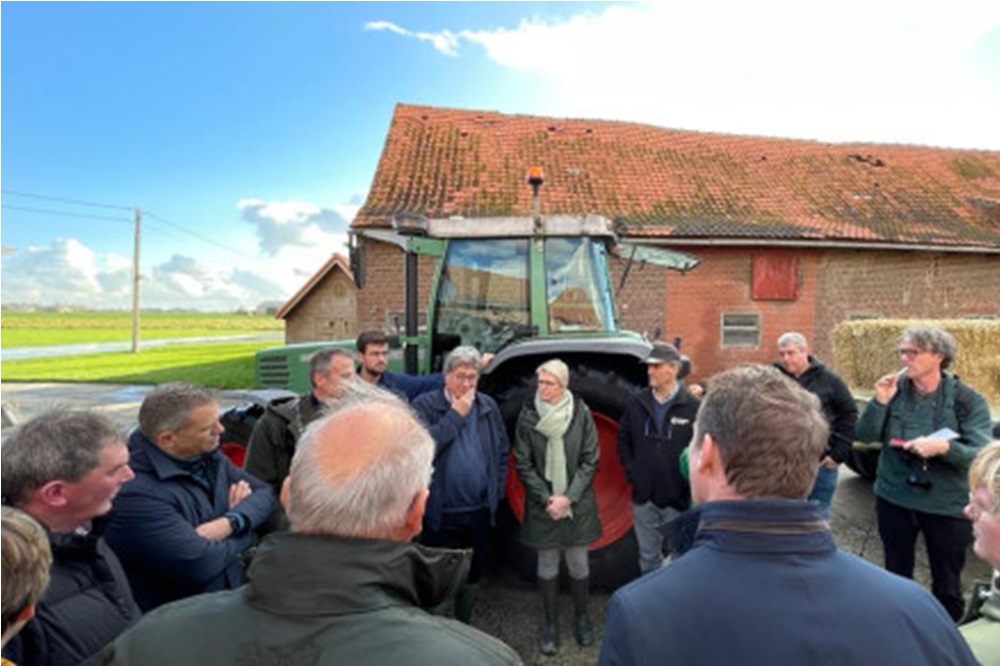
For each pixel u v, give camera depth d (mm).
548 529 3088
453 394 3146
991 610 1466
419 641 972
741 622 995
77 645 1532
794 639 972
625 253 5215
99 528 1688
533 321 4035
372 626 984
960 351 5785
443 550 1172
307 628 982
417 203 11477
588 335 3873
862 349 6000
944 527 2838
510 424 3711
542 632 3066
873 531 4527
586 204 12078
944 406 2869
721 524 1110
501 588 3725
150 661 998
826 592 1019
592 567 3646
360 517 1082
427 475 1220
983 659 1338
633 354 3588
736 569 1055
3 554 1154
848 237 11633
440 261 4242
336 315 15180
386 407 1278
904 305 12219
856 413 3518
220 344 29922
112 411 10539
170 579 2023
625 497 3705
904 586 1068
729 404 1182
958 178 14680
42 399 11992
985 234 12578
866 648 965
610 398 3656
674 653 1000
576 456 3139
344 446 1148
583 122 15195
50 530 1604
